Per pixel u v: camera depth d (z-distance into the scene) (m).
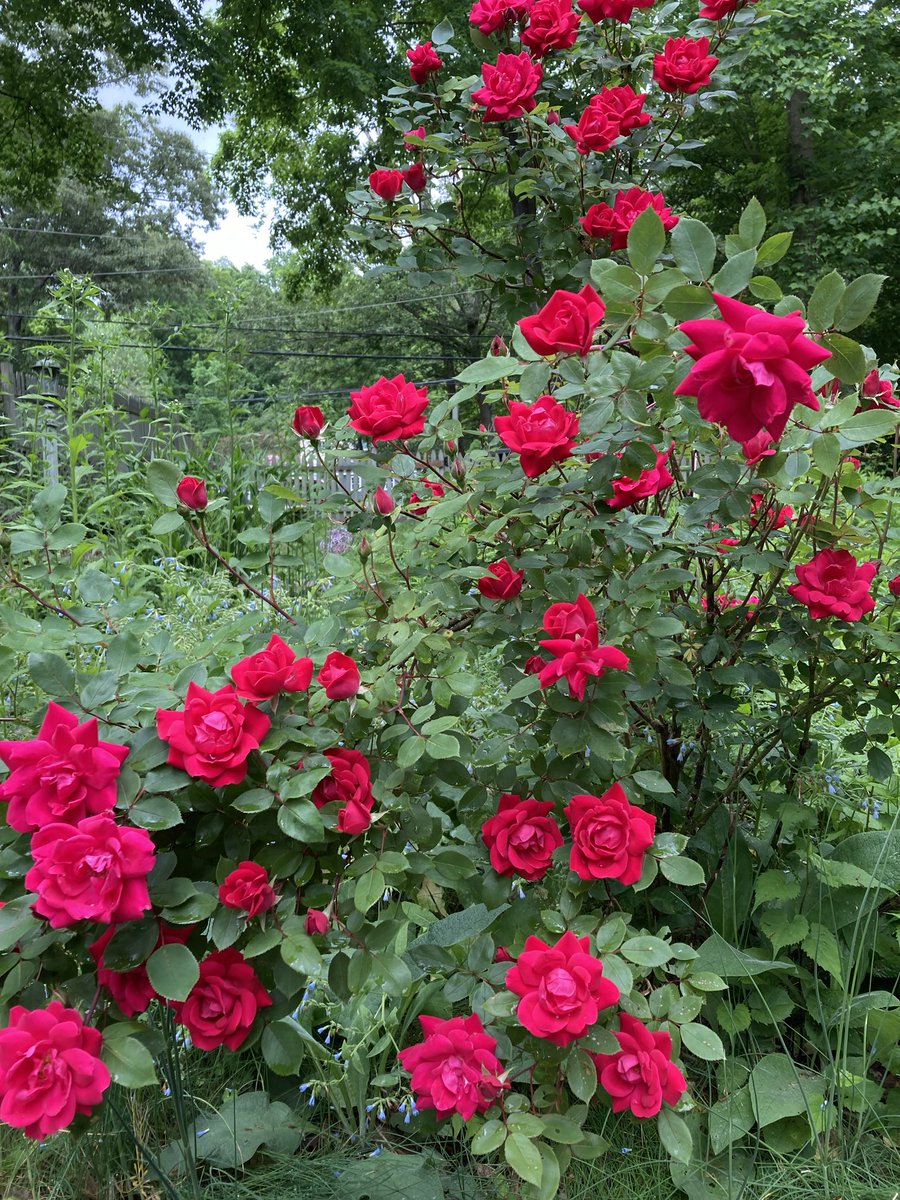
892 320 13.80
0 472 4.12
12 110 15.55
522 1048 1.33
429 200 2.58
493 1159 1.58
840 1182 1.48
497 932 1.51
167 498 1.46
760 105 13.82
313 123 16.02
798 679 2.12
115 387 4.92
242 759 1.17
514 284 2.58
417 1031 1.82
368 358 26.94
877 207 12.84
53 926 1.04
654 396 1.39
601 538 1.56
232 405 6.09
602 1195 1.48
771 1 10.16
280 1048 1.23
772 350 0.95
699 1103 1.65
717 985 1.33
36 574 1.55
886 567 1.94
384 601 1.57
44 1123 0.99
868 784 2.28
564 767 1.47
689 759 2.14
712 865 1.97
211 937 1.16
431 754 1.24
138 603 1.52
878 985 1.99
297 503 1.61
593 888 1.56
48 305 4.01
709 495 1.52
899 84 13.83
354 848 1.36
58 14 14.27
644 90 2.78
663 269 1.23
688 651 1.80
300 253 17.55
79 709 1.28
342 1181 1.49
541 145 2.43
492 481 1.67
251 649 1.56
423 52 2.66
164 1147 1.58
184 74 14.81
